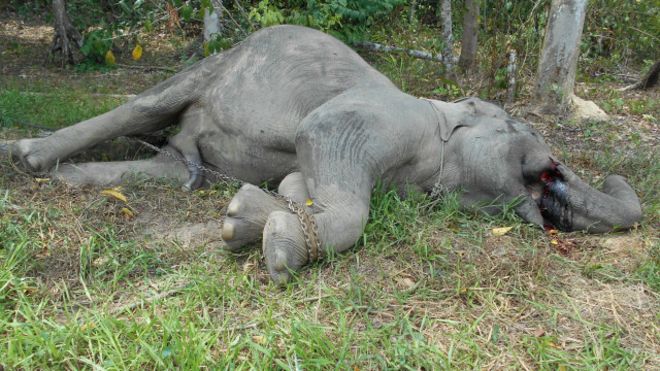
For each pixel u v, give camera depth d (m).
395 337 3.09
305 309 3.28
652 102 8.27
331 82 4.48
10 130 5.80
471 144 4.28
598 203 4.16
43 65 10.04
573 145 6.54
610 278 3.67
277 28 4.80
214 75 4.84
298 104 4.45
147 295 3.42
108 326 3.03
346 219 3.67
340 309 3.20
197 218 4.30
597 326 3.23
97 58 10.06
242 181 4.77
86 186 4.61
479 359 2.96
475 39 8.76
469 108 4.53
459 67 8.95
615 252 3.97
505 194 4.23
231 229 3.56
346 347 2.93
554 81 7.37
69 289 3.45
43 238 3.86
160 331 3.03
